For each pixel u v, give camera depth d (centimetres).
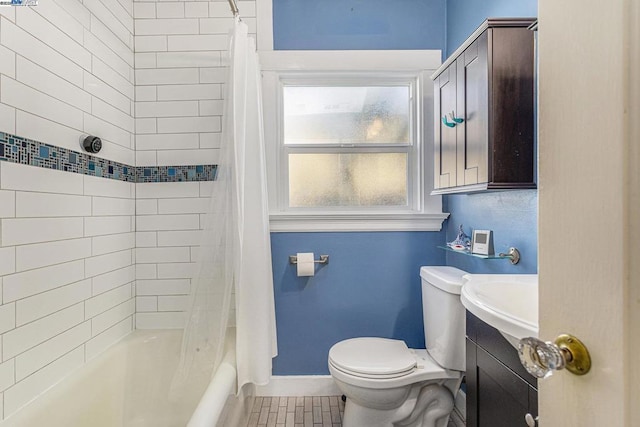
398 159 225
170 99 205
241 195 170
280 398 213
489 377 109
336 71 215
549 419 51
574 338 46
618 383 40
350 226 214
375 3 215
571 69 46
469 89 149
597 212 42
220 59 205
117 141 186
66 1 146
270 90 213
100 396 161
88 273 160
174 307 205
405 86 225
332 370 165
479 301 98
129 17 199
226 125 171
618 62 39
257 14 212
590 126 43
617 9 39
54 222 139
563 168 47
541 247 52
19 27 122
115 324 183
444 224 216
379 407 161
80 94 155
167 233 205
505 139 133
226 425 141
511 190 137
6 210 117
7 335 117
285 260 215
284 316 216
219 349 167
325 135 224
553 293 49
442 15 216
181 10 205
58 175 141
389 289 216
